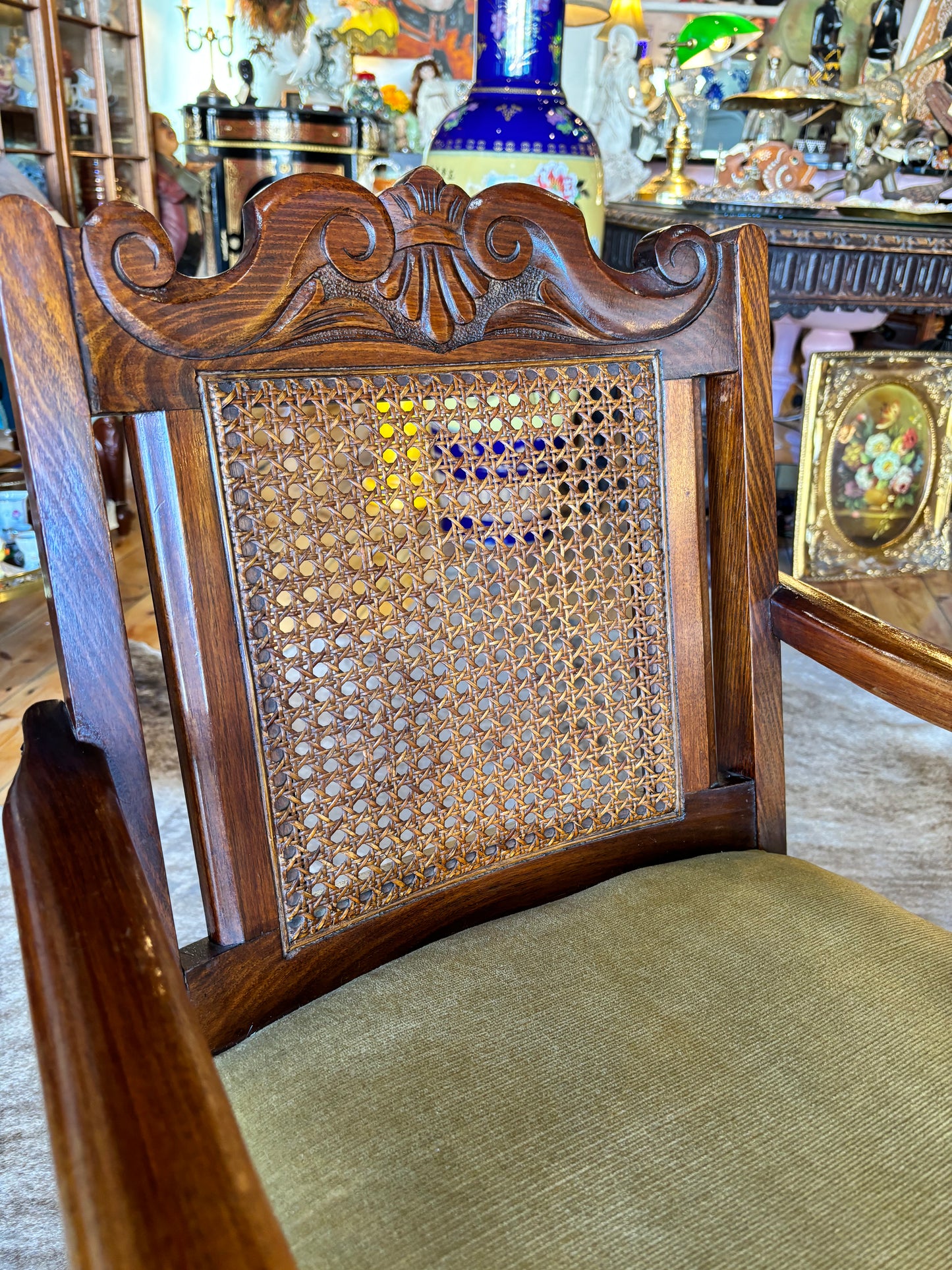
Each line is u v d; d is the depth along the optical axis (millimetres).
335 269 524
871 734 1911
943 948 604
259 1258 219
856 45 2998
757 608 710
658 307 646
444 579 597
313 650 548
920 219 2217
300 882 558
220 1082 283
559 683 656
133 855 402
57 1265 842
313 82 4004
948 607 2516
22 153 2988
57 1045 292
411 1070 501
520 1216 425
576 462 639
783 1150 461
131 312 465
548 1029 527
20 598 2615
